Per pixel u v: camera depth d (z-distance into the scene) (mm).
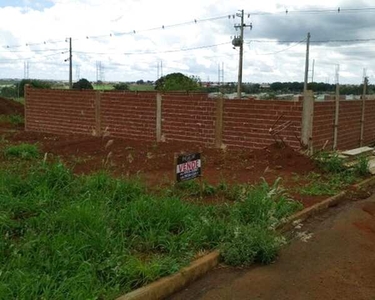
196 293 4688
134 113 15508
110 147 13734
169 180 8812
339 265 5531
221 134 13477
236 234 5586
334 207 8188
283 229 6602
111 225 5555
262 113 12594
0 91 45406
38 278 4070
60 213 5648
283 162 10812
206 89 47938
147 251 5238
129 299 4160
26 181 7086
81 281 4129
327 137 12695
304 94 11727
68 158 11836
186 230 5668
